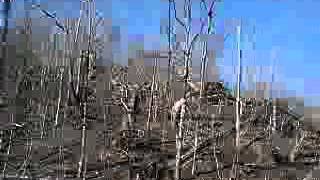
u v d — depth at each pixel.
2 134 12.22
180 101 13.16
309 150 17.61
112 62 15.77
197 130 14.00
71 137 14.10
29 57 14.18
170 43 13.77
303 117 20.41
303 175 14.22
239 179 12.79
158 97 17.17
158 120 16.77
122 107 16.61
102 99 15.55
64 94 15.49
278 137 17.52
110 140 14.31
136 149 14.52
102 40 14.98
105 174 12.62
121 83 18.05
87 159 13.06
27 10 13.14
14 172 11.66
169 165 13.33
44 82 15.37
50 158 13.10
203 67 13.25
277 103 20.47
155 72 17.25
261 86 18.50
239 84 12.23
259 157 15.13
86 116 12.65
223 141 14.59
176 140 13.11
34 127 14.63
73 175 12.24
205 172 13.08
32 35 13.97
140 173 12.96
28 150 12.69
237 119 12.27
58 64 15.64
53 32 14.77
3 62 11.11
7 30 10.41
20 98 13.48
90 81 14.88
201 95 13.86
